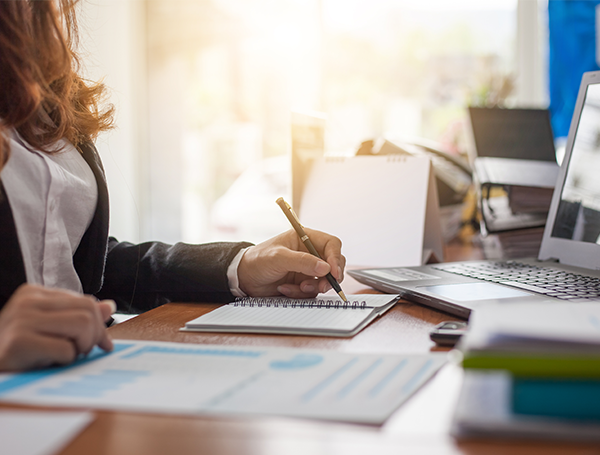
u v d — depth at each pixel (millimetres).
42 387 399
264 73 3367
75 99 876
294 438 314
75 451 303
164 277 807
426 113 3262
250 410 351
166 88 3432
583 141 946
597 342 289
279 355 473
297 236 825
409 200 1211
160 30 3408
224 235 3473
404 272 902
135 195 3402
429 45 3227
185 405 360
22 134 732
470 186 1577
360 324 590
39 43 749
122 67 3180
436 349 505
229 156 3439
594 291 689
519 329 299
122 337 572
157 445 309
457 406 320
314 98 3330
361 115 3311
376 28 3254
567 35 2951
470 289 727
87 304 467
